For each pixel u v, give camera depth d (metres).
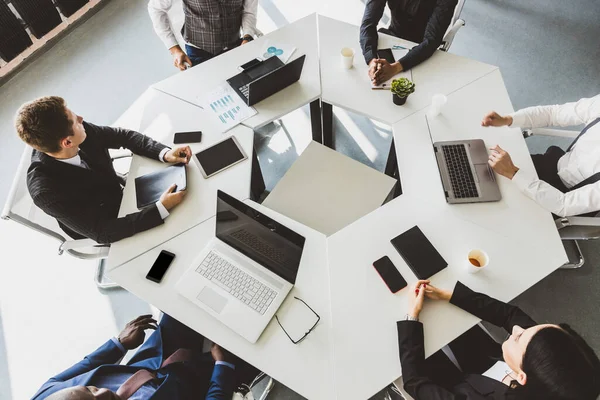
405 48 2.18
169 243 1.67
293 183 2.01
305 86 2.07
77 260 2.49
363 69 2.12
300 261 1.59
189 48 2.57
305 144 2.80
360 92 2.04
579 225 1.71
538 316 2.14
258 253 1.60
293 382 1.37
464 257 1.56
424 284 1.47
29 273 2.45
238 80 2.12
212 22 2.40
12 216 1.59
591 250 2.28
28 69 3.29
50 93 3.15
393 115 1.95
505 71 3.00
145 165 1.90
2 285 2.41
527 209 1.65
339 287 1.53
